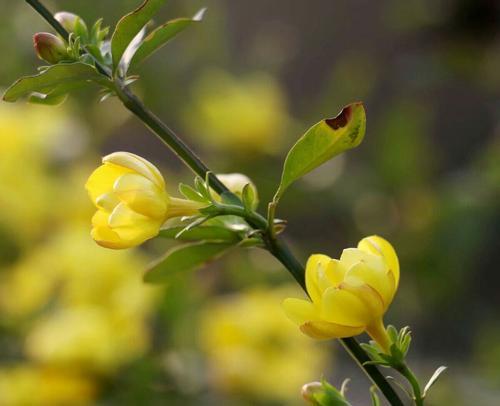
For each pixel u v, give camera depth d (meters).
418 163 1.17
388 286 0.56
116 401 0.77
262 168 1.07
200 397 0.79
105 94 0.59
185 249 0.60
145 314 0.80
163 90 1.10
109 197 0.56
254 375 0.79
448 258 1.14
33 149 0.92
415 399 0.56
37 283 0.81
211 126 1.06
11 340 0.81
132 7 1.02
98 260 0.80
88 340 0.76
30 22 1.06
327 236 1.18
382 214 1.16
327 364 0.96
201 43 1.13
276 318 0.80
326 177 1.13
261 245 0.58
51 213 0.91
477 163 1.20
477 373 1.16
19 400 0.76
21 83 0.58
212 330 0.80
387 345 0.56
